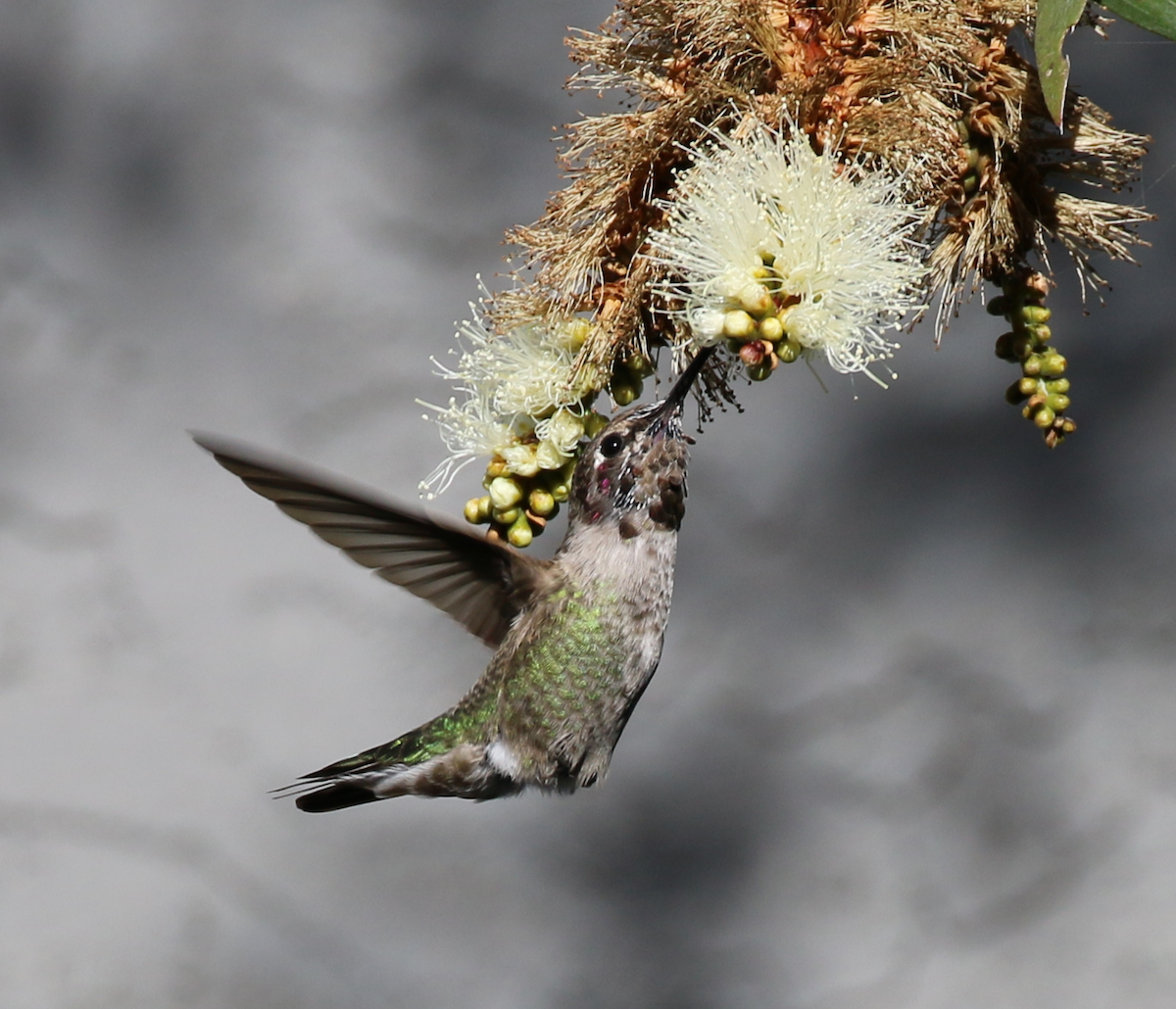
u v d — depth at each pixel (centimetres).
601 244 238
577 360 238
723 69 237
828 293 236
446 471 240
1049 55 235
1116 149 238
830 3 237
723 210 236
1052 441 237
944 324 237
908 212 237
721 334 236
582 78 238
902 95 237
